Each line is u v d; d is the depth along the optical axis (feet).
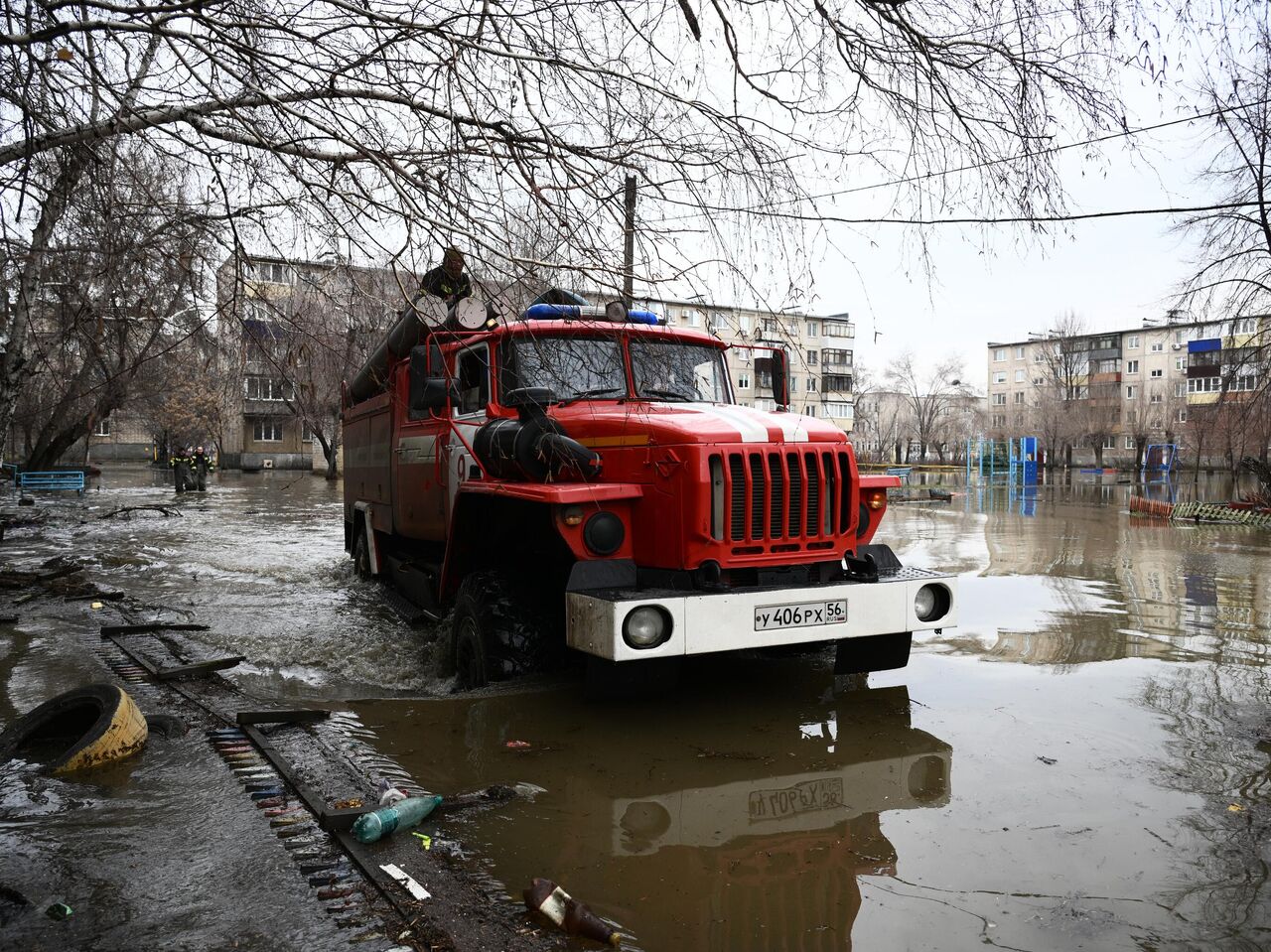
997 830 10.94
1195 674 18.38
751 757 13.71
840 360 227.20
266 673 19.43
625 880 9.78
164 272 14.28
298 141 11.93
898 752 13.85
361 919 8.78
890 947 8.33
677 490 14.93
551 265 11.27
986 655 20.29
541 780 12.79
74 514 67.31
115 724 13.47
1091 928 8.59
